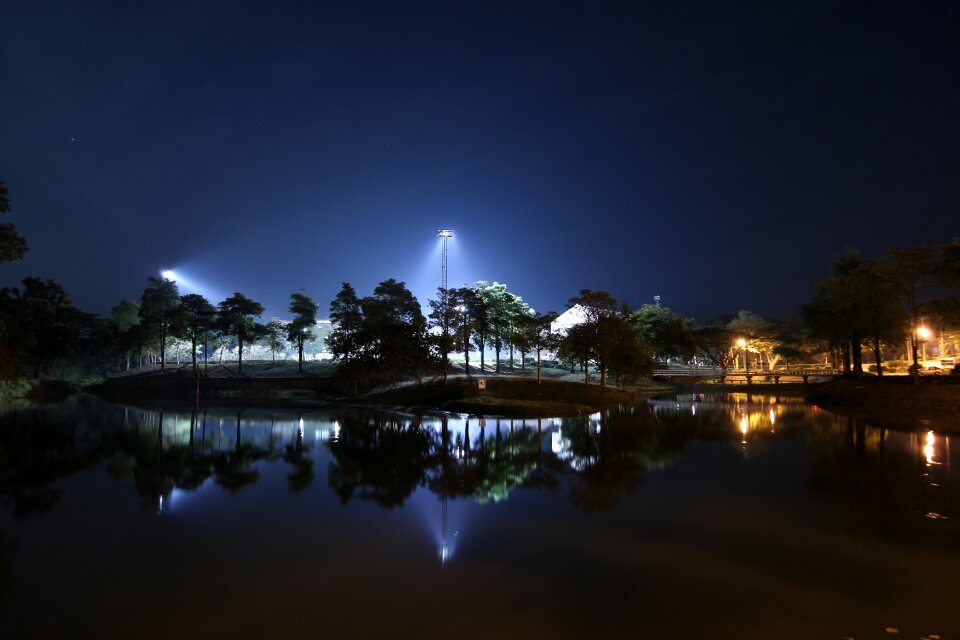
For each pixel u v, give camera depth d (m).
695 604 11.27
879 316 61.19
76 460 28.28
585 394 63.38
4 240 44.44
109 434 38.50
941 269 52.03
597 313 68.50
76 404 66.00
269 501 19.77
